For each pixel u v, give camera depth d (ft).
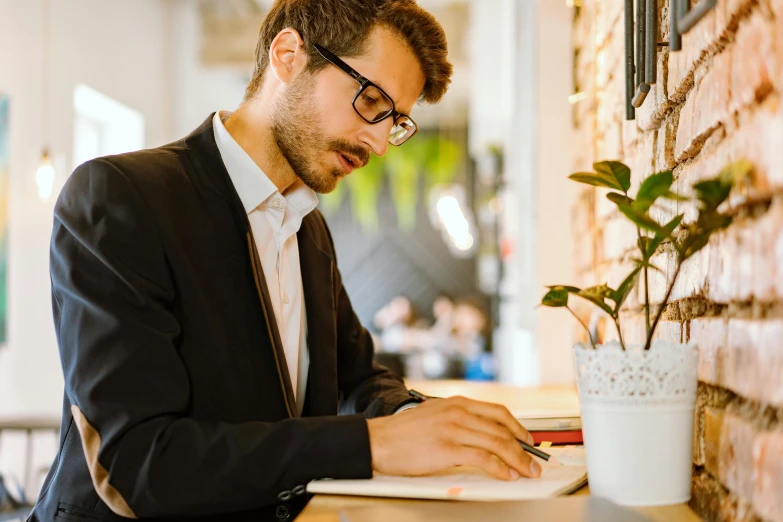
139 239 3.18
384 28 3.67
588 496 2.45
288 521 3.26
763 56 2.03
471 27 18.70
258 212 3.93
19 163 11.84
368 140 3.80
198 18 18.03
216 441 2.78
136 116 16.39
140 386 2.89
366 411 4.13
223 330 3.46
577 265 6.89
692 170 2.82
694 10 2.50
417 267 26.81
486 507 2.37
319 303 4.12
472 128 22.12
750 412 2.18
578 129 6.73
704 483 2.58
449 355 24.29
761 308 2.10
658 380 2.38
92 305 2.98
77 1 13.69
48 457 12.29
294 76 3.77
